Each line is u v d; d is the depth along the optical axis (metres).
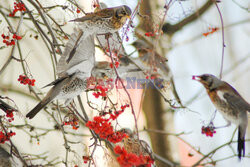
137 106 13.84
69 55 7.96
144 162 7.40
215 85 8.70
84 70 8.87
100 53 13.66
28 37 13.66
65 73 8.94
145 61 10.23
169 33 11.97
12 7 12.62
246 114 8.49
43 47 14.20
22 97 13.17
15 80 13.20
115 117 8.04
